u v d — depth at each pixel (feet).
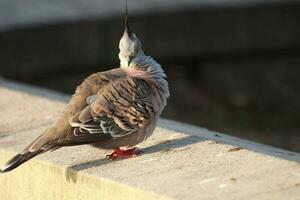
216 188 26.99
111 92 29.78
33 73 62.39
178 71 67.46
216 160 29.48
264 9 68.59
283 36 69.62
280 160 28.99
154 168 29.12
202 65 68.23
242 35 68.28
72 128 29.04
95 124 29.22
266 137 59.88
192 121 62.18
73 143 28.89
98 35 63.46
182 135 32.65
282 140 59.31
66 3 67.77
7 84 44.68
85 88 30.04
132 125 29.68
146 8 65.67
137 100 29.81
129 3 67.46
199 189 26.96
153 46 65.21
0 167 32.32
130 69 31.04
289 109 65.36
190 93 66.03
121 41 31.09
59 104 37.88
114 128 29.45
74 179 29.45
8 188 32.04
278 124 62.44
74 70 63.62
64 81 63.46
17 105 37.88
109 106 29.55
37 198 30.99
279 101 66.54
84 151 31.27
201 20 66.85
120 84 29.96
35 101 38.47
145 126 30.04
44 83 62.85
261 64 69.77
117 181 28.04
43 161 30.50
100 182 28.53
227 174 28.09
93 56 63.57
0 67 61.41
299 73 69.87
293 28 69.77
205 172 28.37
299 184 26.96
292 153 31.76
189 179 27.86
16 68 61.87
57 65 62.85
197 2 68.28
